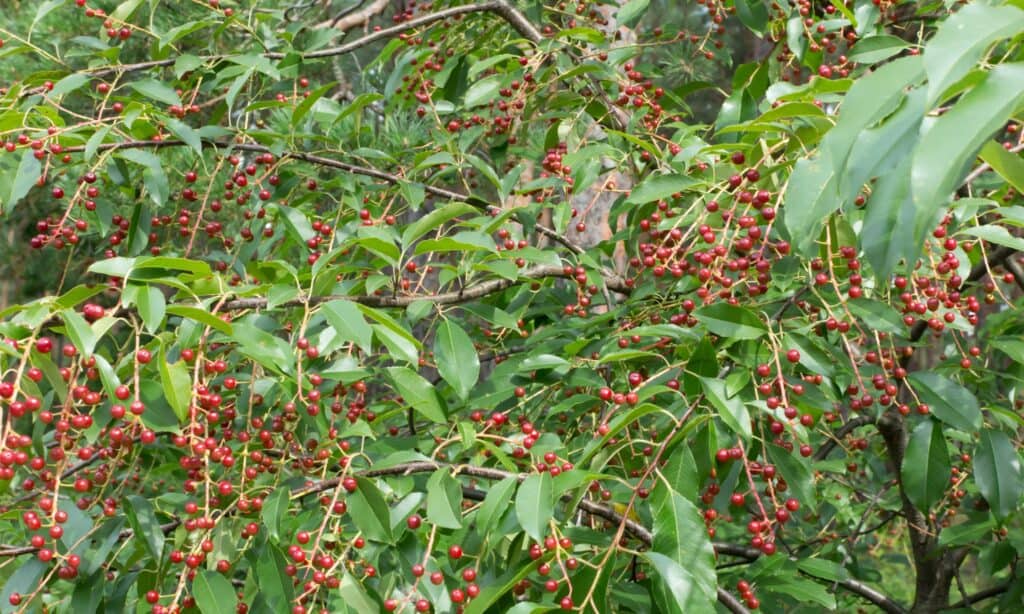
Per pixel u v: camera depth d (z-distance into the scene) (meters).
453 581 1.86
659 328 1.91
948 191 0.80
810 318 2.16
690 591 1.44
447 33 3.46
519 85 2.99
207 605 1.72
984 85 0.84
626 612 2.03
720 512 2.04
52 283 6.12
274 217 2.80
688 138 2.39
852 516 3.38
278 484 2.07
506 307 2.89
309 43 3.00
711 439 1.74
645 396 1.80
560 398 2.59
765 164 1.86
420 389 1.96
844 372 2.17
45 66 4.71
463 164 2.86
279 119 3.31
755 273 2.07
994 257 2.42
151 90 2.42
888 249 1.11
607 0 3.11
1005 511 1.98
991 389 2.71
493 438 1.99
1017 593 2.38
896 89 0.99
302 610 1.66
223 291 1.79
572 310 2.66
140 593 1.90
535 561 1.57
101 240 4.21
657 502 1.59
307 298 1.86
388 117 3.66
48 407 1.89
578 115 3.08
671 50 4.09
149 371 1.84
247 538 1.89
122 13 2.70
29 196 5.67
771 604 2.34
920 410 1.94
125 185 2.53
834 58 3.66
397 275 2.01
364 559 1.85
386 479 1.88
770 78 2.99
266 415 2.18
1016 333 2.55
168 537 2.06
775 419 1.81
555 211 2.76
